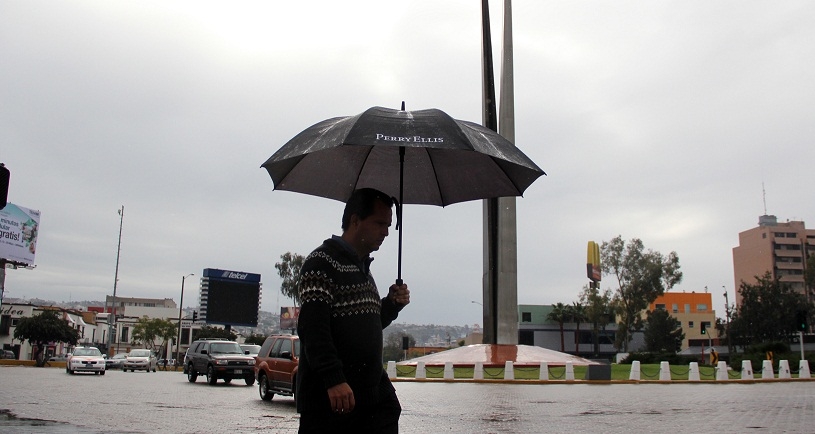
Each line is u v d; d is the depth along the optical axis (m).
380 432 3.57
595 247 100.31
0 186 10.98
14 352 86.88
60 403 15.71
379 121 3.80
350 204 3.80
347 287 3.54
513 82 41.50
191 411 14.35
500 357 37.66
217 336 88.88
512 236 39.72
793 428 11.64
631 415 13.95
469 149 3.79
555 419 13.03
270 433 10.59
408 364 38.31
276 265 80.19
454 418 13.08
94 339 112.62
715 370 37.19
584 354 113.44
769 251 128.38
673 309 129.50
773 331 88.00
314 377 3.55
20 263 68.88
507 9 42.16
